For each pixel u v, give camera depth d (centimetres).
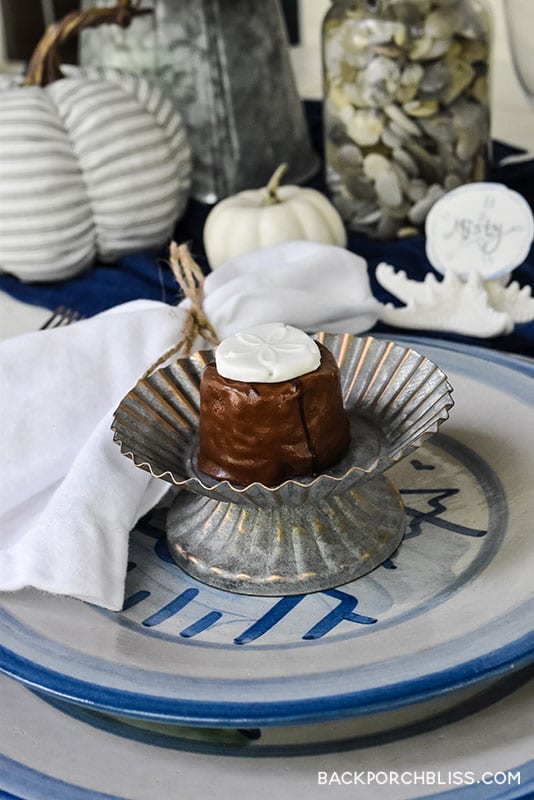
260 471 70
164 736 65
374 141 102
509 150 122
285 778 63
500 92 143
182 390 75
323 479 66
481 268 93
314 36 184
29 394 76
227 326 81
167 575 71
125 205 102
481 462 77
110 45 114
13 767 63
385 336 87
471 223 94
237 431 69
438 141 102
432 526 73
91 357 77
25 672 63
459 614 65
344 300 86
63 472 76
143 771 63
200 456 72
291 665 63
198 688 62
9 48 206
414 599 68
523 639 63
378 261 102
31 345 77
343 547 70
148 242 106
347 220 107
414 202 104
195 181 116
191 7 110
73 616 68
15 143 99
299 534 70
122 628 67
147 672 63
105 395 77
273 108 115
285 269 85
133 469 73
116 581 69
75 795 62
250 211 102
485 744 64
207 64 111
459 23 99
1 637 65
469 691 66
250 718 60
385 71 100
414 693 61
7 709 67
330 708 60
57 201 100
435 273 100
